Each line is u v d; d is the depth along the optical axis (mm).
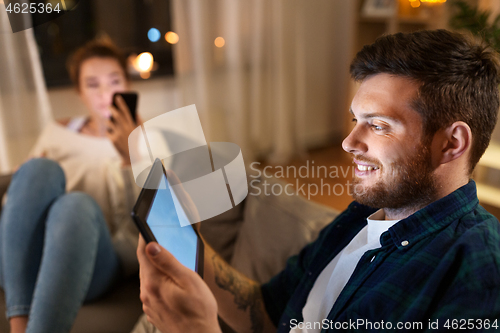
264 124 3246
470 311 479
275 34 3027
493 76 570
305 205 1183
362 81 621
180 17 2713
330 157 3330
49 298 946
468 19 1561
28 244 1079
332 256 787
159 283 603
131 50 2789
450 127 568
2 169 2295
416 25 2836
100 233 1117
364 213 789
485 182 2111
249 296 888
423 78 559
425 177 591
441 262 524
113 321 1098
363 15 3025
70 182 1536
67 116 2539
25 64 2277
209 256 855
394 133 585
